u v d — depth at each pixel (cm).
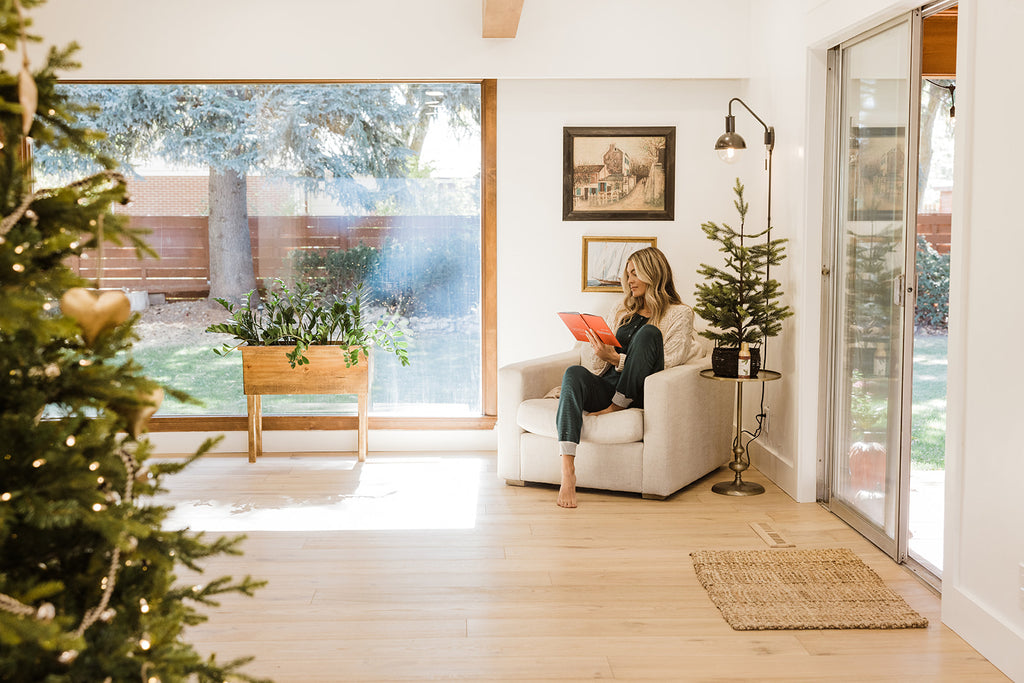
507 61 505
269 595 308
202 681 166
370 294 535
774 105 458
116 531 133
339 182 530
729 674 250
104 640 143
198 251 530
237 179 528
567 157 519
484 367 536
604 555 350
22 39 135
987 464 260
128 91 520
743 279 436
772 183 463
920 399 679
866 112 379
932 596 309
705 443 453
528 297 528
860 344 384
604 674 250
